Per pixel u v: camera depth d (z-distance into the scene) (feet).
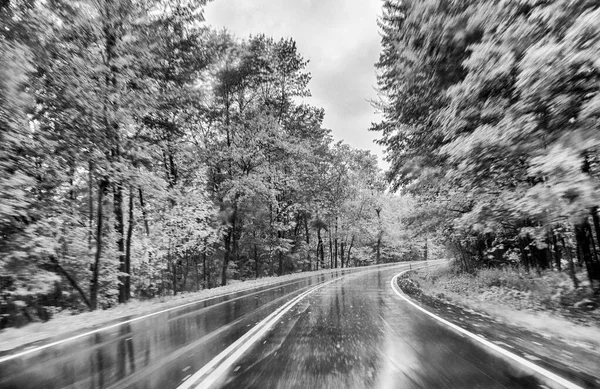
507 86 20.80
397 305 33.63
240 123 82.38
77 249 49.44
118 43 44.57
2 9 31.30
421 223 65.36
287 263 132.46
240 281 89.71
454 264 87.45
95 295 45.55
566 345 17.39
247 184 79.30
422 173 44.68
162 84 52.85
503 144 20.85
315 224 139.13
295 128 106.73
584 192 17.33
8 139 31.96
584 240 31.96
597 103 16.05
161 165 70.85
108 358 16.53
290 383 12.66
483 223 31.68
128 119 44.91
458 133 25.55
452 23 23.09
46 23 34.96
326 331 21.66
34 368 15.14
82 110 39.60
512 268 50.55
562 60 15.94
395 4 34.86
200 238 74.95
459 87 22.47
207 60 60.90
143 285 74.13
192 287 106.01
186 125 64.18
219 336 21.04
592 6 15.44
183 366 14.99
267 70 84.74
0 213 32.32
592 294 29.27
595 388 11.74
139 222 68.69
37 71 36.14
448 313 28.37
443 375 13.15
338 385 12.35
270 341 19.30
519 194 25.16
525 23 17.54
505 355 15.65
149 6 47.70
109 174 44.24
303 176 112.78
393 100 52.26
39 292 41.04
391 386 12.16
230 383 12.82
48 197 42.80
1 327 44.65
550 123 18.84
